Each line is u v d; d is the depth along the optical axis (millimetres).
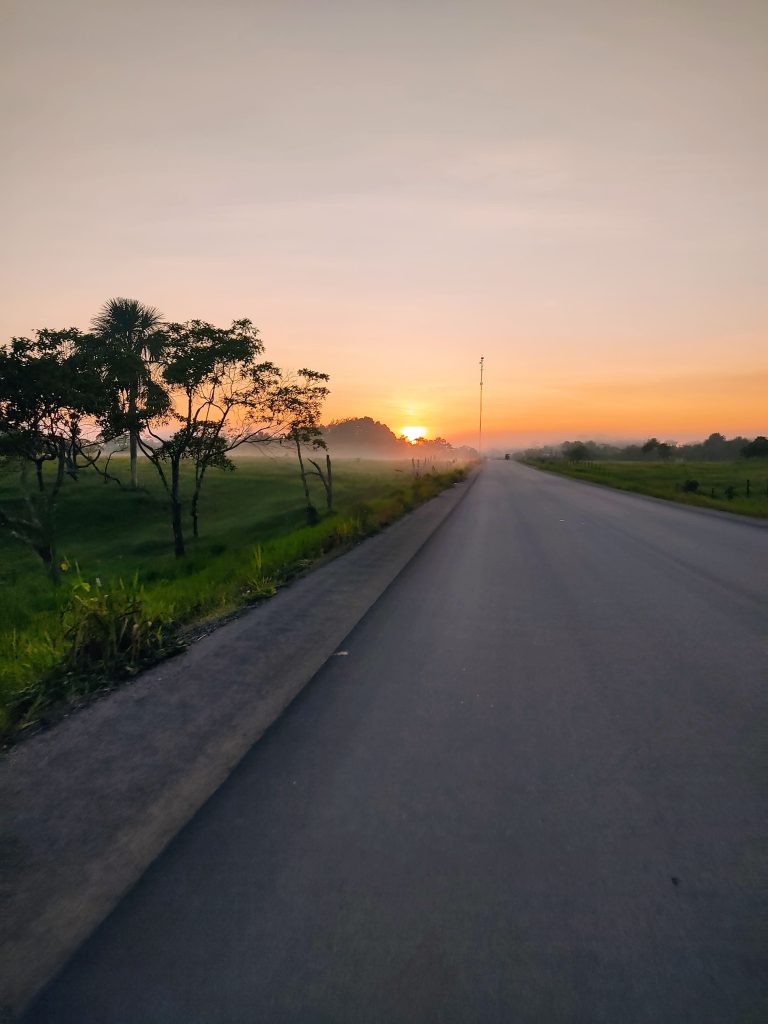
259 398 23609
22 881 2314
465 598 7188
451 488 32531
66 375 18359
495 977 1863
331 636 5625
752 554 10484
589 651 5207
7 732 3691
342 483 50250
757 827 2656
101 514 35000
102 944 2010
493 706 4027
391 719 3822
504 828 2645
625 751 3385
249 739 3545
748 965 1907
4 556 25281
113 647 4887
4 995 1822
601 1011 1748
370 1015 1733
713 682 4473
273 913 2137
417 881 2301
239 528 29219
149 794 2943
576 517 16938
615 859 2432
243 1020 1723
